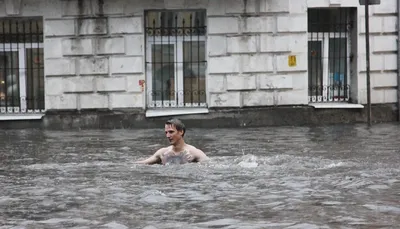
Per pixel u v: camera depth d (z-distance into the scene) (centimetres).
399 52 4419
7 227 1498
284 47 4328
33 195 1861
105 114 4319
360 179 2039
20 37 4403
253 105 4328
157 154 2514
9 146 3278
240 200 1759
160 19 4372
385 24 4400
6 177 2194
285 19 4316
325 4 4331
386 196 1788
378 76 4422
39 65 4416
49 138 3669
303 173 2173
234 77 4316
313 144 3158
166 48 4394
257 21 4303
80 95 4331
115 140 3512
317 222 1501
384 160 2505
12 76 4434
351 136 3522
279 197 1789
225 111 4316
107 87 4319
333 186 1934
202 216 1582
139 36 4303
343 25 4453
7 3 4300
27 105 4438
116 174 2217
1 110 4441
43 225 1516
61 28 4309
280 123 4331
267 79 4328
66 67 4325
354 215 1566
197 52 4384
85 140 3531
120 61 4312
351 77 4459
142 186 1973
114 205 1716
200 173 2205
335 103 4438
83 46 4312
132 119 4303
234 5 4294
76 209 1678
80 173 2255
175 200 1769
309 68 4462
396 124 4234
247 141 3359
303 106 4350
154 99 4409
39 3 4306
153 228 1467
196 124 4300
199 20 4369
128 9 4291
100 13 4297
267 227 1459
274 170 2250
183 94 4397
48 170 2345
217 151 2925
